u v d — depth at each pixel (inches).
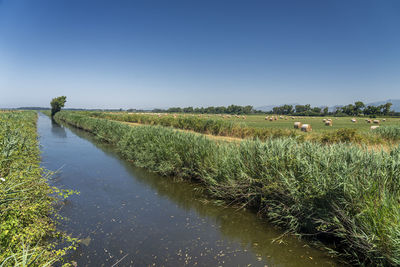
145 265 137.0
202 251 153.7
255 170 224.2
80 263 136.3
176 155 320.5
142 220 198.7
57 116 2165.4
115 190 274.5
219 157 273.6
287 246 160.6
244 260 144.4
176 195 262.4
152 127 509.4
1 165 181.6
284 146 225.6
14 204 126.4
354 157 179.0
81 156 471.8
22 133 359.9
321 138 458.6
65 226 181.2
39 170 207.0
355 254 139.6
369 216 133.5
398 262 113.7
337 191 155.9
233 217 207.6
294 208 181.9
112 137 618.5
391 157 169.8
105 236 169.8
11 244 98.9
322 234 170.2
